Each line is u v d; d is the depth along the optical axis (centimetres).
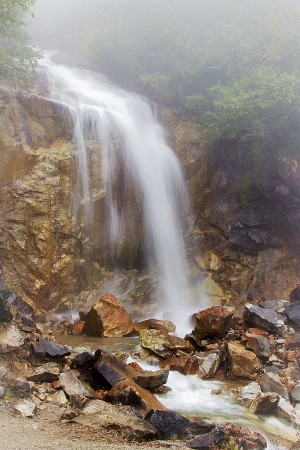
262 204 1692
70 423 635
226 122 1744
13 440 537
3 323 937
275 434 709
